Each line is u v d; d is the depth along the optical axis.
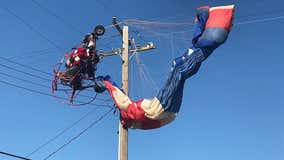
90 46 17.31
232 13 15.91
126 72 18.19
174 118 16.64
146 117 16.59
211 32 15.79
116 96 16.97
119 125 17.33
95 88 17.55
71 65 17.38
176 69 16.19
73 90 17.58
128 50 18.56
